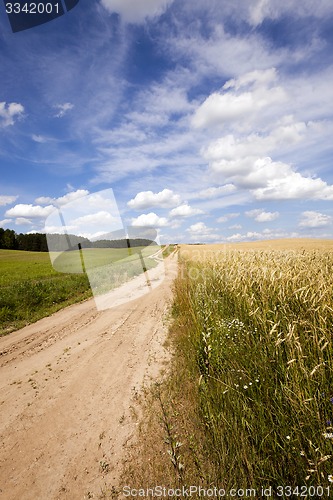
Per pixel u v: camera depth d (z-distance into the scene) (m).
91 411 3.48
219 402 2.74
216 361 3.34
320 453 1.92
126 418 3.26
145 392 3.70
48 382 4.35
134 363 4.76
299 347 2.38
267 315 3.44
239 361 3.07
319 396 2.17
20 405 3.74
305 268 4.77
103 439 2.96
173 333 5.89
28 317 8.74
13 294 10.31
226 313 4.61
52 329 7.33
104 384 4.14
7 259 37.78
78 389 4.05
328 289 3.16
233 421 2.47
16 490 2.41
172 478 2.26
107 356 5.20
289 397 2.26
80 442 2.95
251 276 4.68
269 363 2.75
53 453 2.82
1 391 4.17
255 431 2.32
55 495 2.33
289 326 2.59
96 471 2.54
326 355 2.55
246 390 2.72
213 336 3.69
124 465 2.57
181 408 3.17
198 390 3.14
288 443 2.08
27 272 24.50
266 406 2.45
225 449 2.30
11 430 3.22
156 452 2.62
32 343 6.32
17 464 2.71
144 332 6.38
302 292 3.33
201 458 2.36
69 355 5.42
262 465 2.07
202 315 4.62
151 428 2.97
